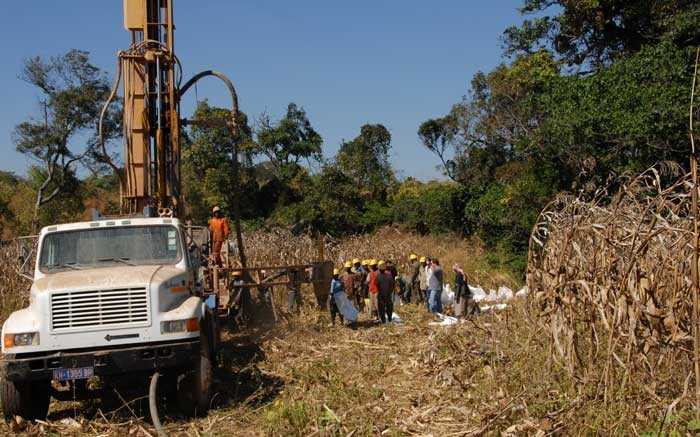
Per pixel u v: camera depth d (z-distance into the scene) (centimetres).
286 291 1747
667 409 606
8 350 770
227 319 1369
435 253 2677
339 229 3994
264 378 1007
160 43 1223
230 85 1304
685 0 2367
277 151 5044
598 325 857
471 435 690
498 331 1020
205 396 820
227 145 4341
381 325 1522
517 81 3028
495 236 2773
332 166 4369
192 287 945
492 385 837
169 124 1246
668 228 686
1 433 777
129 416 837
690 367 702
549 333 862
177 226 948
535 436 656
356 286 1775
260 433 755
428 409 801
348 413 793
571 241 870
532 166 2336
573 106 1945
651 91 1769
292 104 5138
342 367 1071
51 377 765
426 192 3769
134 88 1222
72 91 3881
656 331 709
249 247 2366
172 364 791
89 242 920
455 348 1086
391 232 3788
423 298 1984
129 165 1216
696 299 624
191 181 4156
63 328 779
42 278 869
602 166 1933
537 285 962
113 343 785
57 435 770
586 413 674
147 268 874
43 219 4081
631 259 718
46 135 3900
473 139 3497
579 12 2631
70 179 4144
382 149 5194
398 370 1051
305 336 1341
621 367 741
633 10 2544
